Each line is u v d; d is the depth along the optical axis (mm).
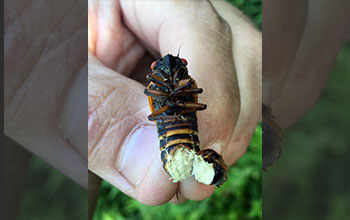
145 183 74
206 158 61
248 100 90
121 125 74
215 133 78
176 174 62
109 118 73
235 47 94
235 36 97
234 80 85
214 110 78
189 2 97
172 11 97
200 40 88
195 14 95
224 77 83
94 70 81
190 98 66
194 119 66
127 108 75
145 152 74
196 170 61
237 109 83
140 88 79
